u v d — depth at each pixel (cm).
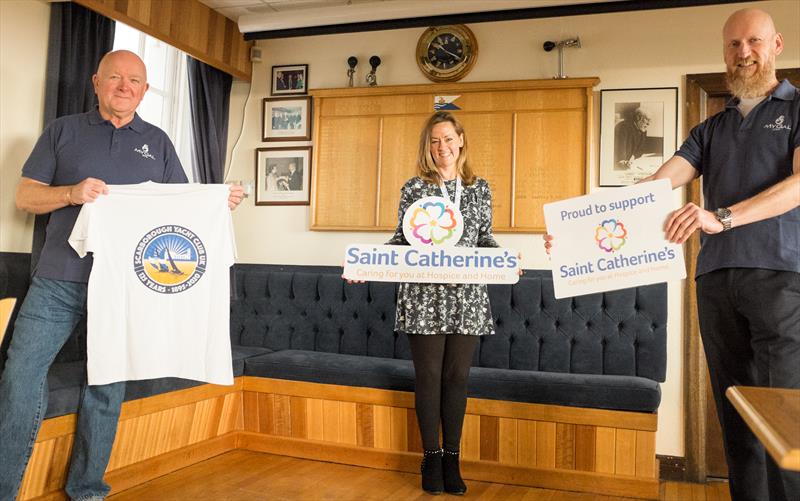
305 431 373
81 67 381
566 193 429
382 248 299
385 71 475
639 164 419
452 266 296
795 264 206
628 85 425
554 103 434
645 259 230
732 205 222
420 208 300
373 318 423
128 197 266
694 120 410
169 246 269
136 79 275
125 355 263
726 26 229
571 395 327
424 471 311
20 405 249
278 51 502
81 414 275
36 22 365
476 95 449
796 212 212
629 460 320
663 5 391
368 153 470
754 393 126
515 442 336
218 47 466
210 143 477
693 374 395
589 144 424
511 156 439
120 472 307
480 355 400
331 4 458
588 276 235
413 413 350
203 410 359
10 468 247
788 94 219
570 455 329
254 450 383
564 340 388
